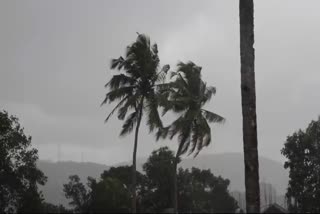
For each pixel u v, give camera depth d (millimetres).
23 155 58531
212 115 44719
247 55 13055
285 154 63312
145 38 40531
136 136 40000
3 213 57094
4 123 48250
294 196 62000
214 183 67812
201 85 44906
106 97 40281
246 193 12484
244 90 12875
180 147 44125
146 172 65812
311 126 62906
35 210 55625
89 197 62094
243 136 12727
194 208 65438
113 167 66812
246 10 13289
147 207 63969
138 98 39750
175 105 43188
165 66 40500
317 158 61656
